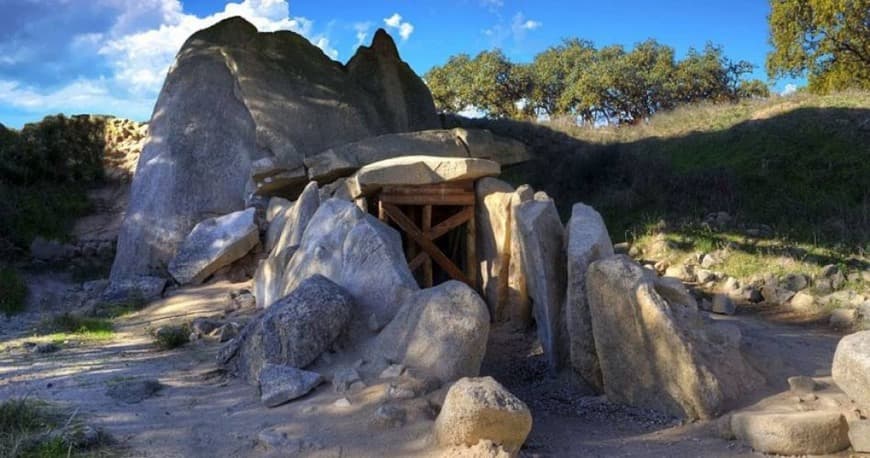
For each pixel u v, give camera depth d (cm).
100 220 1470
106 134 1662
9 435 472
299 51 1409
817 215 1183
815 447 478
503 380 736
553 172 1672
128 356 735
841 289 963
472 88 3572
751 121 1593
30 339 831
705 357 577
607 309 606
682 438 520
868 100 1569
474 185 1020
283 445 465
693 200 1320
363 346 610
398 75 1522
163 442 480
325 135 1297
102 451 458
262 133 1240
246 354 622
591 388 660
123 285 1055
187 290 1053
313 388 554
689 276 1077
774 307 967
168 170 1236
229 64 1317
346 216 754
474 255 1020
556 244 757
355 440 470
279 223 1102
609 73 3353
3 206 1345
